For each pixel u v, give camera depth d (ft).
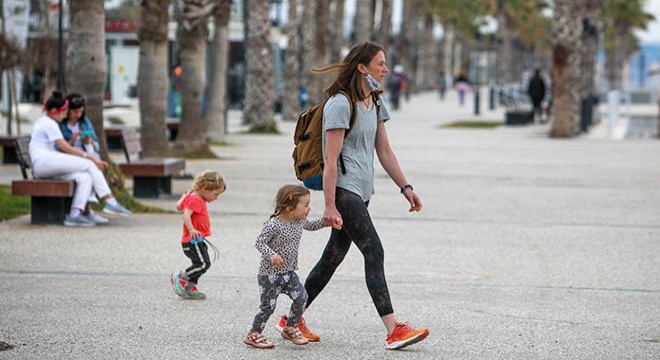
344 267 83.97
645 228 109.91
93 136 109.60
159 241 94.53
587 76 359.46
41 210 103.60
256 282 77.30
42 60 213.46
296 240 58.13
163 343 59.72
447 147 227.40
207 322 64.90
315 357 57.21
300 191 57.00
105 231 99.96
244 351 58.29
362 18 322.96
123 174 126.00
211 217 111.75
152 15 150.61
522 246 97.14
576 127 275.18
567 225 111.45
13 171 157.79
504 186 149.38
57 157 102.99
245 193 133.80
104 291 73.36
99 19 117.60
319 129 58.08
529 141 251.60
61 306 68.54
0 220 105.91
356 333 62.90
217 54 220.23
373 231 57.72
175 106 274.77
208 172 71.10
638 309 70.95
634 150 223.71
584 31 330.95
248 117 299.99
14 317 65.26
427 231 105.70
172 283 71.10
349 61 57.82
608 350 59.98
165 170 126.00
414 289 76.38
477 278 81.10
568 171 173.06
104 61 118.21
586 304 72.33
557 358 58.08
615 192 143.13
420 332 57.72
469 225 110.42
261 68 265.54
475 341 61.52
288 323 59.31
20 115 254.88
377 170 171.83
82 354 57.06
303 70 393.91
